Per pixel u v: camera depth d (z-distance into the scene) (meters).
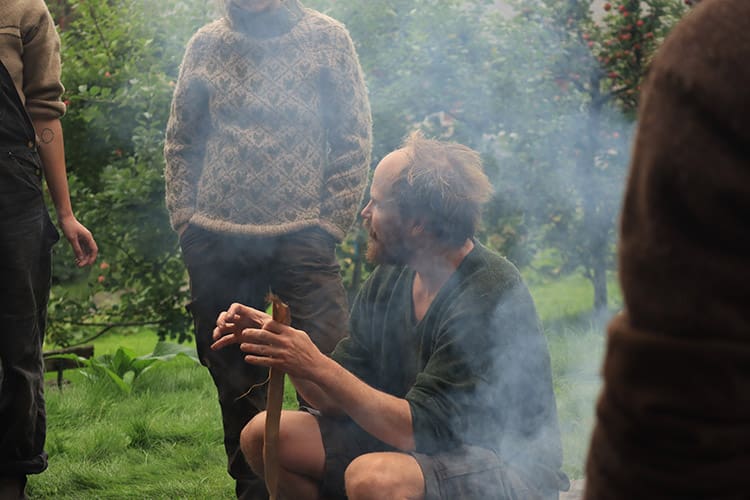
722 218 0.92
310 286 3.58
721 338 0.92
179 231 3.73
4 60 3.42
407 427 2.60
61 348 7.14
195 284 3.69
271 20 3.60
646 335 0.95
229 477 4.34
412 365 2.84
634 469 0.96
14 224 3.41
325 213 3.64
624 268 0.99
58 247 6.97
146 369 6.25
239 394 3.66
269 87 3.59
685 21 1.00
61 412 5.42
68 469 4.42
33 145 3.50
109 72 6.85
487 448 2.68
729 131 0.92
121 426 5.05
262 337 2.61
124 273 6.96
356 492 2.58
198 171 3.75
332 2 6.88
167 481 4.30
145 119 6.75
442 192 2.70
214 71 3.63
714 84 0.93
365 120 3.71
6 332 3.42
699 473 0.92
